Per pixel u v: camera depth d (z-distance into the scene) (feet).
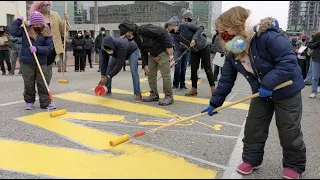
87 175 10.05
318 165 11.09
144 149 12.28
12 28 17.58
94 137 13.73
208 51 22.56
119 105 19.98
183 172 10.26
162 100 20.44
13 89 25.39
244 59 9.70
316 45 23.84
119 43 19.76
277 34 9.16
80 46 42.68
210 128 15.28
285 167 10.05
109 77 21.29
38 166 10.79
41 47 17.63
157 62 20.36
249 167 10.17
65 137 13.67
